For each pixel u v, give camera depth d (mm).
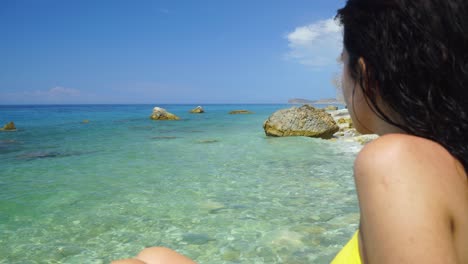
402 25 764
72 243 4047
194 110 45500
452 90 730
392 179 683
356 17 857
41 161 9375
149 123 24906
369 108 894
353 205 5168
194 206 5258
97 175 7500
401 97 769
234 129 18906
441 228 645
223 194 5875
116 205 5367
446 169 705
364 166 737
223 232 4250
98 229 4434
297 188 6160
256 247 3820
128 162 9070
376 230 685
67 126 22438
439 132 738
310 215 4766
